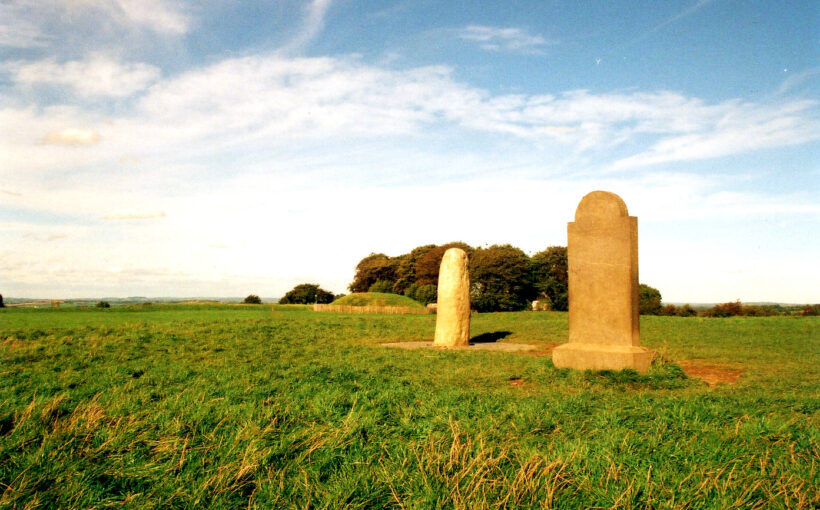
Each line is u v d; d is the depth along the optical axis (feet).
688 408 24.49
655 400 27.20
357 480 16.47
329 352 50.16
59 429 19.70
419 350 52.11
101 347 47.80
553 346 57.36
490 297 199.62
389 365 41.01
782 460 17.98
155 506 14.96
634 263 39.63
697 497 15.39
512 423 22.45
